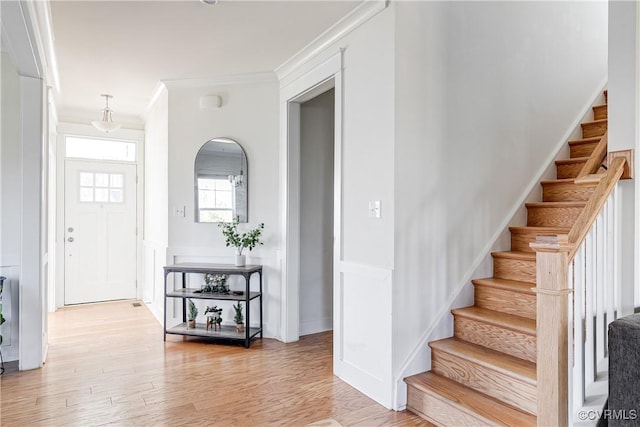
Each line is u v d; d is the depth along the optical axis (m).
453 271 2.87
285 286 3.87
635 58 2.02
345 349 2.99
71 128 5.36
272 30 3.07
